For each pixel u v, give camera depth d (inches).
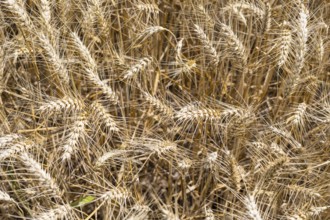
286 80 46.8
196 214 47.1
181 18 53.4
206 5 52.1
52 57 42.0
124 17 50.8
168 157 47.4
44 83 49.5
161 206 45.1
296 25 46.1
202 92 48.9
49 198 41.9
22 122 45.7
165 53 54.5
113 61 47.0
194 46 50.4
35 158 42.8
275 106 48.7
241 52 46.1
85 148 44.8
